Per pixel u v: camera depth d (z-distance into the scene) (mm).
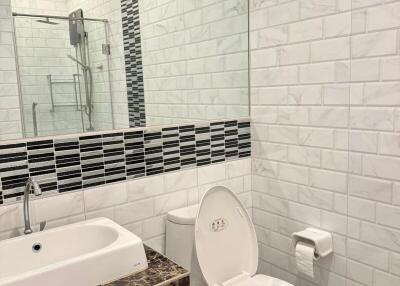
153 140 1630
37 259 1260
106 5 1524
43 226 1338
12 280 980
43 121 1369
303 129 1704
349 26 1466
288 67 1729
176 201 1729
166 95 1702
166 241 1691
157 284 1118
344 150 1552
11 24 1317
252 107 1952
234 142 1922
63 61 1415
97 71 1502
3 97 1304
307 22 1618
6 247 1197
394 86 1356
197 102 1797
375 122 1432
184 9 1783
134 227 1607
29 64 1345
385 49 1366
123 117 1564
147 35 1674
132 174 1578
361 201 1520
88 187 1464
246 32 1906
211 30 1854
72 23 1434
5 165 1282
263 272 2018
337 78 1535
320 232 1675
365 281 1548
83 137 1438
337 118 1559
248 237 1721
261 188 1966
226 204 1663
